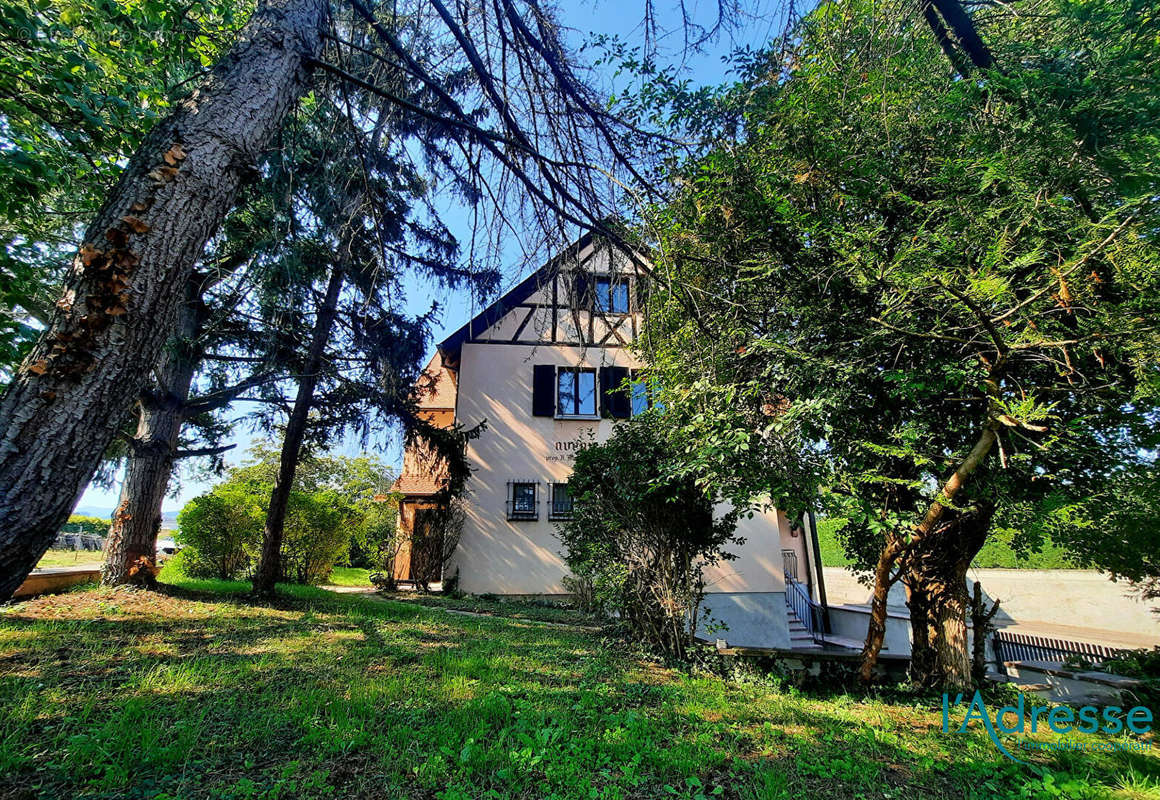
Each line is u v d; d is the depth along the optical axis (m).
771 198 4.56
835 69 4.54
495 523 12.32
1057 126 3.32
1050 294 3.58
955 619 5.81
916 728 4.59
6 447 1.77
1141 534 5.00
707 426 4.95
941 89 4.35
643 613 6.71
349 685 4.29
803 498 4.73
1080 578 12.41
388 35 3.38
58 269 5.58
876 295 4.50
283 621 6.91
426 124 4.41
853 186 4.62
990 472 4.66
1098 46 3.30
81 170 5.11
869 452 4.76
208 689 4.02
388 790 2.73
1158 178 3.12
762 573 10.90
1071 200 3.50
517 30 3.69
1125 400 3.92
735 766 3.38
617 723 3.92
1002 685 6.11
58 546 20.00
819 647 11.12
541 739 3.38
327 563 13.09
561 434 12.87
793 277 4.96
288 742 3.22
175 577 10.94
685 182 4.36
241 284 6.37
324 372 8.70
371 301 7.36
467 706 3.92
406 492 13.98
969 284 3.61
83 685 3.91
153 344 2.10
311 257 6.04
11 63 4.27
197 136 2.31
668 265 4.28
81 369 1.90
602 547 6.89
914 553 5.74
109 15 4.66
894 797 3.19
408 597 11.15
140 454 8.22
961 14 4.05
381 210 4.86
